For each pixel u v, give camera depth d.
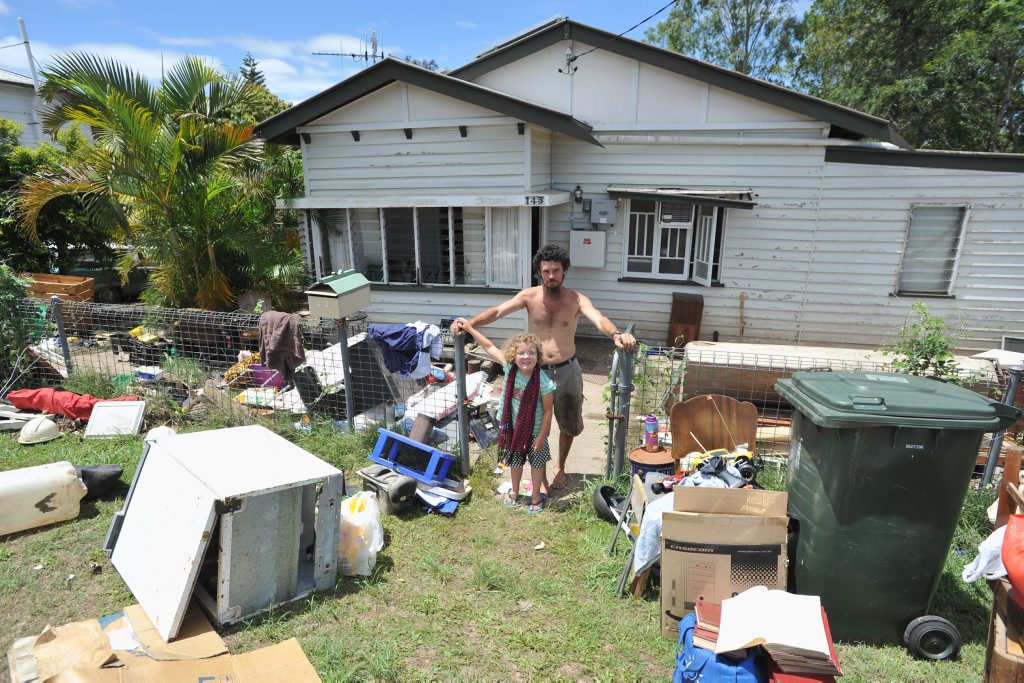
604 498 4.50
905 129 22.62
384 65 8.43
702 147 9.59
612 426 4.87
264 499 3.35
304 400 6.22
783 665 2.62
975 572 3.01
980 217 8.84
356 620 3.43
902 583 3.11
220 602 3.28
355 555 3.82
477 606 3.57
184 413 6.30
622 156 9.88
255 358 6.84
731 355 5.99
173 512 3.43
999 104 20.59
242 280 10.57
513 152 8.66
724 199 8.87
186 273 9.60
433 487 4.69
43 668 2.82
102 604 3.52
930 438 2.92
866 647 3.22
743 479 3.79
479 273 9.29
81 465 5.18
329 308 5.37
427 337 5.82
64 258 12.84
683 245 10.09
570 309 4.64
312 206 9.38
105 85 8.96
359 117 9.03
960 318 9.30
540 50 10.03
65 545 4.11
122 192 8.70
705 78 9.26
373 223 9.56
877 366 5.55
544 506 4.73
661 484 4.03
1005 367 5.14
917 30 21.53
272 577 3.48
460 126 8.65
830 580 3.17
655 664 3.14
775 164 9.38
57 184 8.98
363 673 3.05
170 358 7.05
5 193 11.97
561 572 3.91
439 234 9.27
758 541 3.22
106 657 2.90
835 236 9.42
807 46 28.33
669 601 3.27
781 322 9.95
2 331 6.95
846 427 2.95
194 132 9.14
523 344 4.27
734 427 4.52
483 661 3.15
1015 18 18.05
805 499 3.25
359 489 4.88
